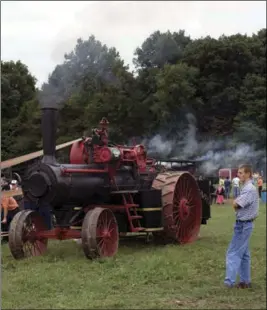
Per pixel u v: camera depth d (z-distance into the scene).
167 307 4.68
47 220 8.59
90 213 7.12
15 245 7.11
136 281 5.70
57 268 6.34
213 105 39.97
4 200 8.70
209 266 6.64
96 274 6.06
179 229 8.90
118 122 35.62
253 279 5.95
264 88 39.81
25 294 5.04
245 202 5.34
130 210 8.45
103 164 8.10
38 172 7.38
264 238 9.59
